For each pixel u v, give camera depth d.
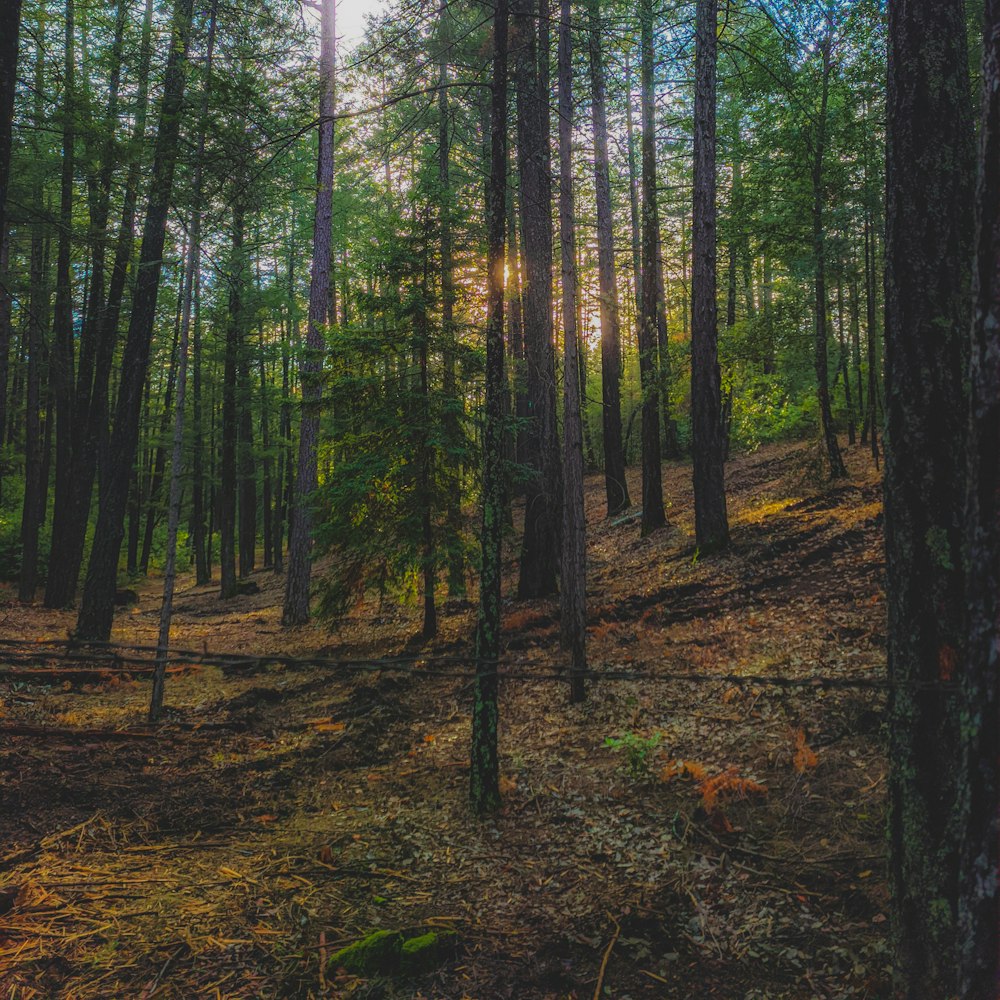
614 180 20.33
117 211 12.77
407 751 7.07
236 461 24.42
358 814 5.66
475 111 18.06
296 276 31.28
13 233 13.06
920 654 2.91
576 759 6.36
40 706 8.62
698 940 3.85
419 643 11.65
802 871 4.27
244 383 23.55
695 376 12.55
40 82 10.23
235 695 9.40
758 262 23.73
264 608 19.62
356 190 25.11
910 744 2.91
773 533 12.52
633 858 4.67
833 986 3.41
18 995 3.51
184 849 5.07
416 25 6.49
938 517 2.92
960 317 2.98
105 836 5.21
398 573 11.87
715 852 4.60
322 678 10.06
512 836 5.15
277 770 6.60
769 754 5.65
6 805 5.58
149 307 11.54
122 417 11.41
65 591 16.84
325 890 4.53
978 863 1.81
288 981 3.65
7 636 12.52
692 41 12.38
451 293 11.63
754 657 7.91
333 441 12.25
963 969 1.84
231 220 12.59
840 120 14.38
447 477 11.83
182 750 7.16
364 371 11.77
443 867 4.80
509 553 17.00
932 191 3.01
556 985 3.60
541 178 11.79
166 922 4.14
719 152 16.30
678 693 7.36
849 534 11.38
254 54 9.55
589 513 20.23
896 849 2.95
